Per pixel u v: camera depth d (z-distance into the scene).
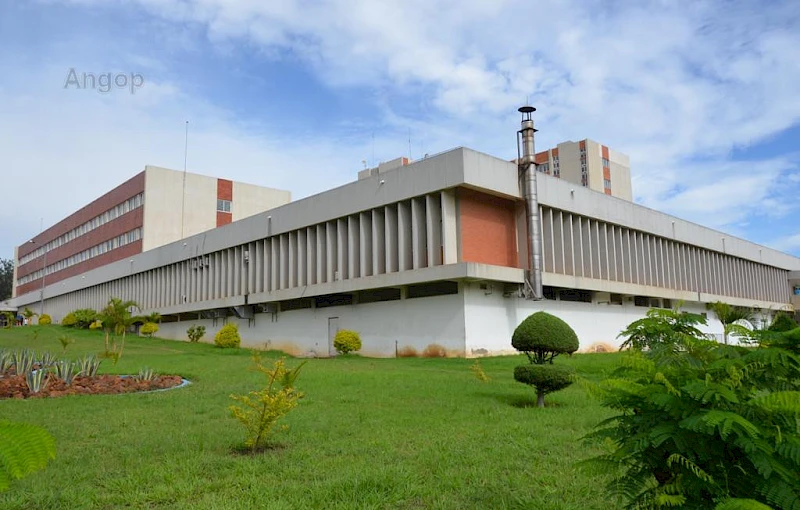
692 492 2.72
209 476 5.96
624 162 82.06
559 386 10.70
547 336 11.20
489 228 27.06
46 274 72.62
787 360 2.76
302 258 32.34
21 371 15.25
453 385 14.08
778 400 2.51
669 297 37.00
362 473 5.91
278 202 58.78
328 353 31.09
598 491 5.30
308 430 8.33
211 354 26.81
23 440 2.22
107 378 14.48
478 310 25.38
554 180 29.28
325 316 31.61
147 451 6.98
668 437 2.71
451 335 25.06
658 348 3.38
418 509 4.98
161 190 51.25
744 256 48.25
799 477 2.47
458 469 6.13
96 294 57.56
